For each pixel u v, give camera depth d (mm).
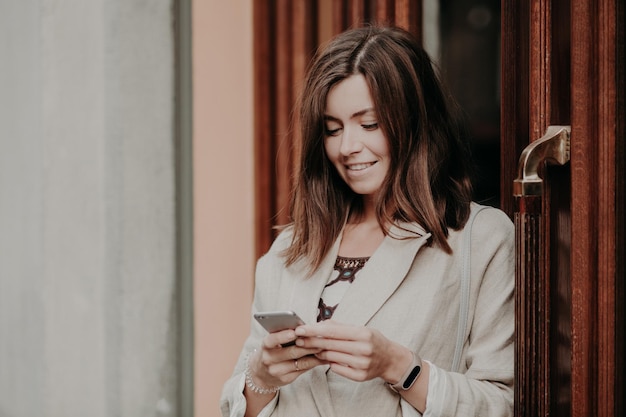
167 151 3520
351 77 2080
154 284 3545
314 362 1953
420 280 2082
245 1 3387
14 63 3824
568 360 1930
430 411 1938
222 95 3445
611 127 1858
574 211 1878
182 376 3557
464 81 3129
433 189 2143
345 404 2064
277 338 1900
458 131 2238
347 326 1885
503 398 1994
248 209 3410
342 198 2229
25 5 3744
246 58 3396
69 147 3615
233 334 3451
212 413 3518
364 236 2201
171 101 3518
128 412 3572
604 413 1882
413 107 2109
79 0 3559
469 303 2076
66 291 3670
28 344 3873
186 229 3533
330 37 3227
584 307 1883
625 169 1879
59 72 3615
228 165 3445
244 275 3418
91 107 3551
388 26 2195
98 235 3561
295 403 2113
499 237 2100
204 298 3508
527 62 2193
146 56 3512
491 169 3100
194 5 3480
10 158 3885
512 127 2275
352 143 2088
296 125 2732
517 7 2238
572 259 1880
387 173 2119
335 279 2170
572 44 1871
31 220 3820
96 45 3516
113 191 3525
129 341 3559
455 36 3121
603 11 1848
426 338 2047
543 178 1959
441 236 2084
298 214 2232
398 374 1937
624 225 1886
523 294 1931
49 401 3736
